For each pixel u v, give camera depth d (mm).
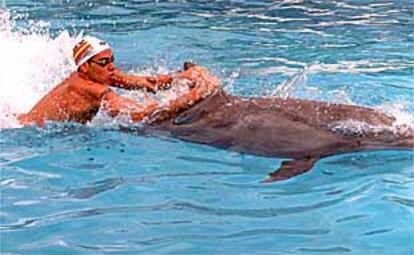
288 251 5875
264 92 10047
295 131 7863
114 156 7902
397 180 7207
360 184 7133
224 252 5859
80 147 8141
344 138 7770
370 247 5953
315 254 5824
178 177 7363
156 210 6641
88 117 8688
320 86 10445
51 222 6418
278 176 7262
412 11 16594
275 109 8211
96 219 6461
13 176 7422
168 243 6016
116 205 6762
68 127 8633
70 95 8688
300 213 6547
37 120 8703
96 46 8664
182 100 8500
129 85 8727
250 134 7961
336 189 7035
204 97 8531
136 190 7078
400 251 5875
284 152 7684
